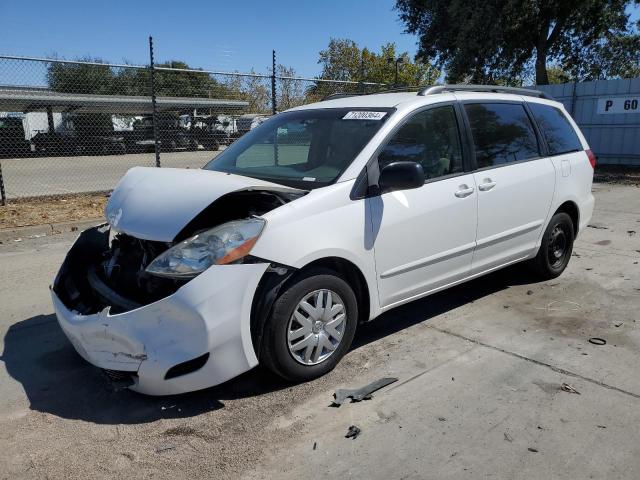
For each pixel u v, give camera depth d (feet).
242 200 11.72
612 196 36.76
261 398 10.99
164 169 13.07
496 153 15.26
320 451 9.29
